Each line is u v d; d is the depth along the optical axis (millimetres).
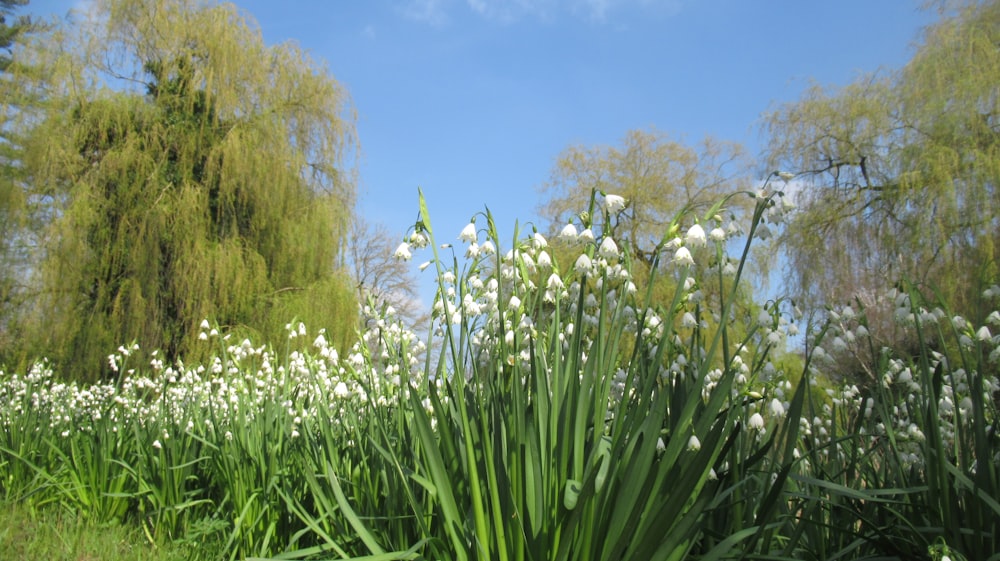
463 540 2891
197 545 4879
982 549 3041
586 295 4207
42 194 16062
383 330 4375
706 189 18562
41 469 6164
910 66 14734
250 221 16719
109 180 15883
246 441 5039
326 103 17688
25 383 10086
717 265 3736
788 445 2938
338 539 3908
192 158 16578
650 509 2674
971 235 12977
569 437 2869
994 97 13430
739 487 3176
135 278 15297
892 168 14406
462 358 3574
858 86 15531
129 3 16578
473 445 3080
